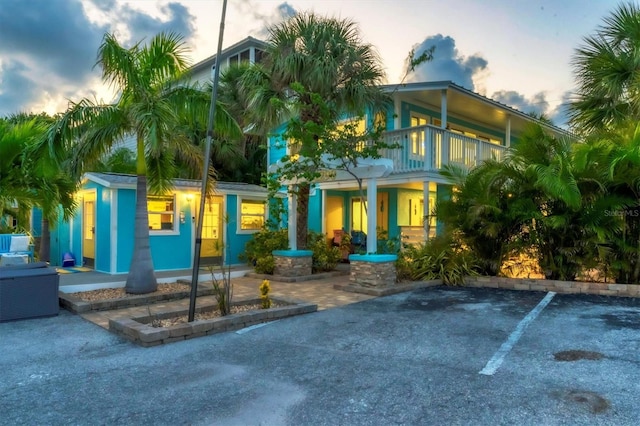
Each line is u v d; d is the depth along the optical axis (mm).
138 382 4031
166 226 11156
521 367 4277
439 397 3605
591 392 3631
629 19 8469
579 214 8344
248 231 12711
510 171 8844
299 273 10656
